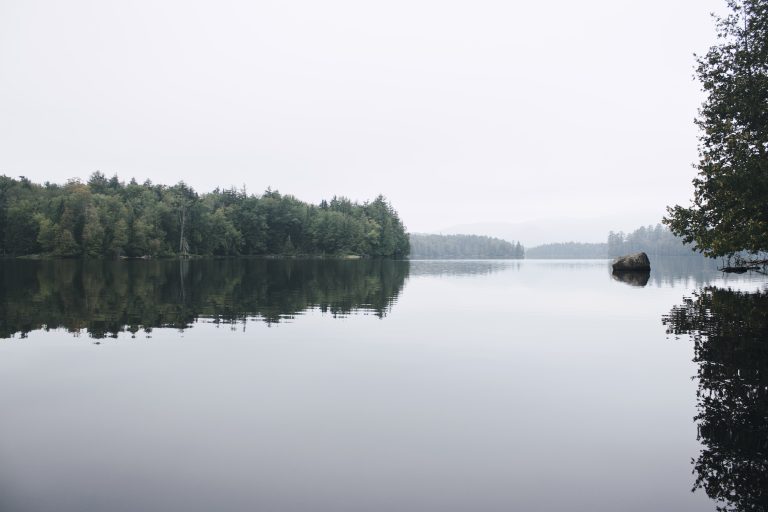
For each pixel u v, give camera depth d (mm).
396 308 24969
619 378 11828
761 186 21219
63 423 8828
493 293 34156
